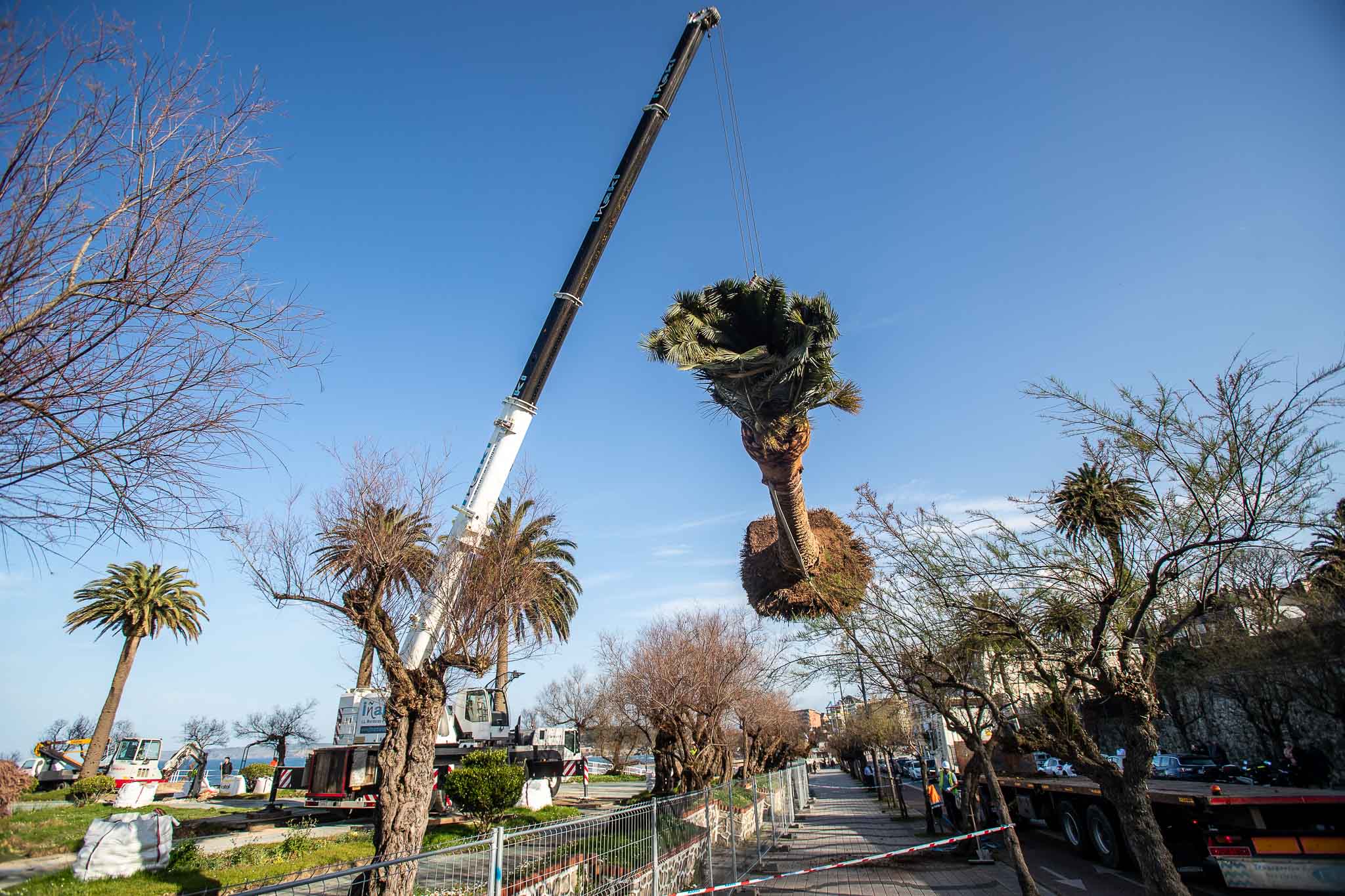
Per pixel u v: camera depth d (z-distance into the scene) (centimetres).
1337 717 1681
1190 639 1116
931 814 2056
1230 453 669
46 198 409
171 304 466
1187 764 2755
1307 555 723
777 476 1180
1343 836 993
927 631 1039
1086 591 812
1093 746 815
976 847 1521
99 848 991
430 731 897
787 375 1049
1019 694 1041
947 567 895
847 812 2898
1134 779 762
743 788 1812
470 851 649
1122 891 1168
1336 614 930
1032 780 1764
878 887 1306
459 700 2512
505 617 1042
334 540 961
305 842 1288
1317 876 988
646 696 1931
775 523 1573
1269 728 2381
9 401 407
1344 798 988
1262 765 2442
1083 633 866
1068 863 1445
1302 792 1075
